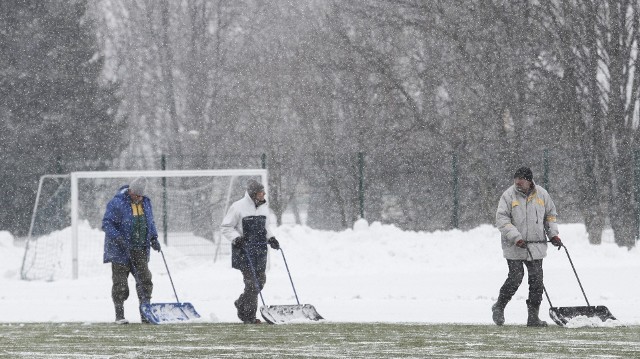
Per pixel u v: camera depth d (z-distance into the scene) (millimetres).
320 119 196750
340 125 196000
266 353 38750
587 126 156750
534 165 157250
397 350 39406
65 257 118500
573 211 154375
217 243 129125
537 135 159375
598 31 157250
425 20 165375
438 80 169375
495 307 54281
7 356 39062
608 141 155500
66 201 141500
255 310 58750
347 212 176750
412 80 176250
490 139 162500
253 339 45969
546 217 53938
